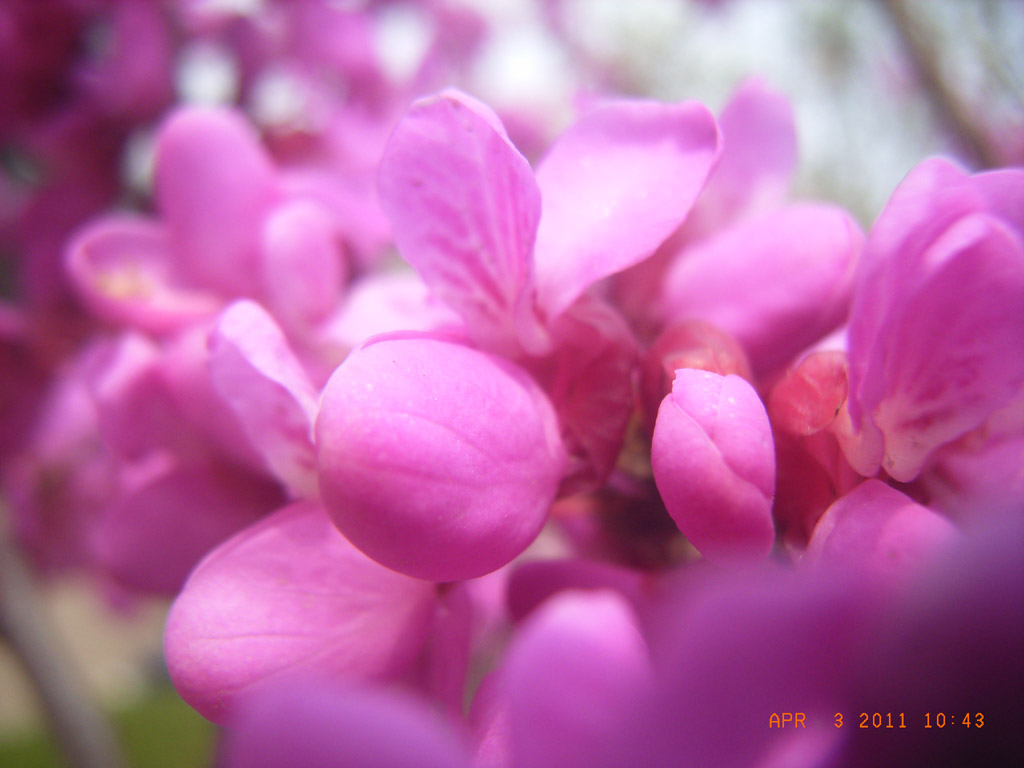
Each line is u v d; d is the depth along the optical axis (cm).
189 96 5
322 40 5
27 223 5
